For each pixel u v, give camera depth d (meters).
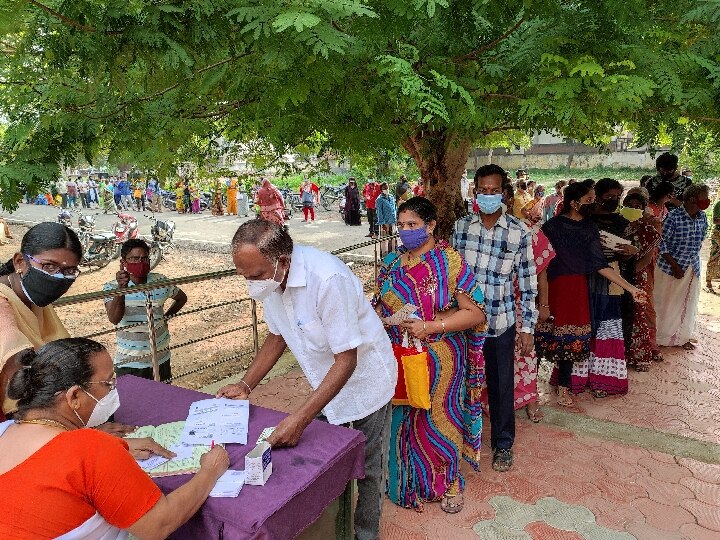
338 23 2.85
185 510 1.65
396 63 2.98
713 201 14.17
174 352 6.81
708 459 3.65
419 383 2.81
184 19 2.65
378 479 2.61
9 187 3.13
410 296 2.90
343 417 2.47
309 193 19.28
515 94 3.90
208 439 2.08
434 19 3.47
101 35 2.64
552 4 3.28
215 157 5.51
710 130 5.10
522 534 2.96
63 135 3.38
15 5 2.34
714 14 3.33
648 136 5.45
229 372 5.95
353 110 3.90
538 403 4.36
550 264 4.12
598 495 3.29
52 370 1.60
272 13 2.30
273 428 2.17
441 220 5.82
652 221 5.02
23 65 3.14
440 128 4.81
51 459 1.46
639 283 4.98
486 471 3.56
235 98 3.89
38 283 2.11
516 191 13.02
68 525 1.44
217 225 19.14
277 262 2.07
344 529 2.34
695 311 5.73
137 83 3.51
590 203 3.97
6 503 1.42
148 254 3.96
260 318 8.27
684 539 2.89
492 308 3.32
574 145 34.66
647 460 3.66
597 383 4.57
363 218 19.92
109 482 1.48
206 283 10.71
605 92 3.27
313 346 2.30
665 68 3.44
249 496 1.77
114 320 3.88
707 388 4.78
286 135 4.27
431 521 3.09
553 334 4.20
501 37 3.54
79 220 15.07
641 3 3.12
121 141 3.79
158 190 24.11
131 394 2.54
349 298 2.20
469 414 3.25
